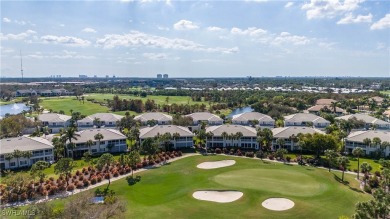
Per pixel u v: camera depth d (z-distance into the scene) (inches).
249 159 4089.6
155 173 3496.6
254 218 2359.7
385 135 4392.2
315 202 2586.1
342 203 2593.5
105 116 6220.5
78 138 4357.8
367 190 2920.8
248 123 6058.1
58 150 4052.7
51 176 3405.5
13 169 3713.1
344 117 6215.6
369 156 4252.0
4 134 5078.7
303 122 5944.9
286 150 4197.8
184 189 2960.1
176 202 2667.3
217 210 2493.8
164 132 4697.3
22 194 2792.8
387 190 2810.0
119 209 2309.3
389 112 7406.5
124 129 5900.6
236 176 3211.1
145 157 4050.2
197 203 2628.0
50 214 2085.4
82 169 3572.8
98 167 3363.7
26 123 5762.8
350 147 4461.1
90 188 3051.2
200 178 3248.0
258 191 2778.1
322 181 3068.4
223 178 3154.5
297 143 4330.7
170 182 3203.7
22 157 3750.0
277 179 3110.2
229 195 2780.5
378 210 2071.9
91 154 4252.0
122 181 3257.9
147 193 2923.2
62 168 3120.1
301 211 2440.9
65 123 6043.3
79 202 2177.7
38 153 3941.9
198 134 4766.2
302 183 3002.0
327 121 5807.1
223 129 4822.8
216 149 4473.4
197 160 4008.4
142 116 6363.2
